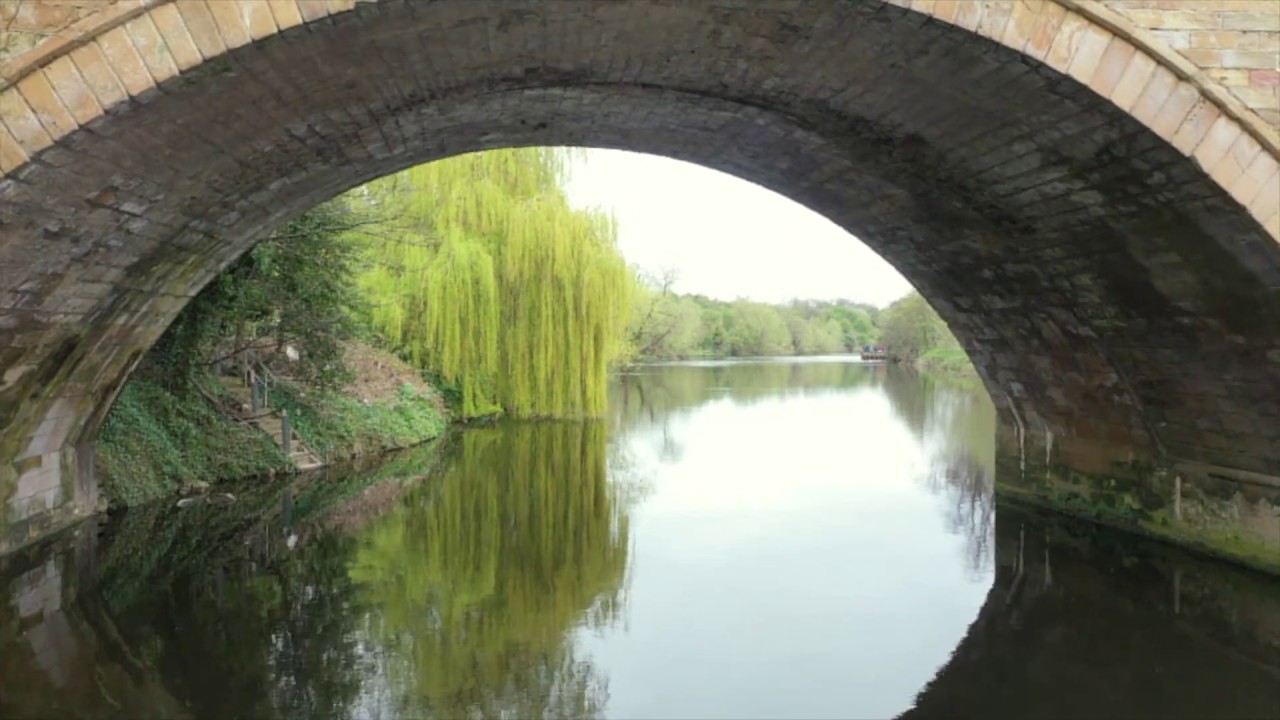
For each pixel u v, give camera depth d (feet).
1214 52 18.06
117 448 41.60
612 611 27.84
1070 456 38.45
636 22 19.83
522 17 19.16
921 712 20.30
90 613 26.91
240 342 54.08
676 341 211.41
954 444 68.85
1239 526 29.25
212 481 47.44
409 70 21.58
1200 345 26.58
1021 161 23.25
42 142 15.99
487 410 81.76
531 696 21.22
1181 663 23.04
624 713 20.35
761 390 131.85
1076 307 30.50
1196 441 30.55
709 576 31.94
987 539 36.73
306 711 20.31
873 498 46.50
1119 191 21.97
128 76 16.02
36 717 19.66
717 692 21.50
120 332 31.94
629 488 50.21
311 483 50.67
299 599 28.84
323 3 16.30
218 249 32.22
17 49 15.83
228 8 16.06
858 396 119.44
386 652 24.13
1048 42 17.56
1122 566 32.01
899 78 21.17
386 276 79.97
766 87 24.41
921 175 27.91
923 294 40.34
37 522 32.30
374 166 31.86
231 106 19.70
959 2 17.35
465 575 32.09
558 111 29.01
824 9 18.01
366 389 71.15
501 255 79.56
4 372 26.86
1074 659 23.44
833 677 22.45
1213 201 19.58
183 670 22.68
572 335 79.82
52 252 22.56
